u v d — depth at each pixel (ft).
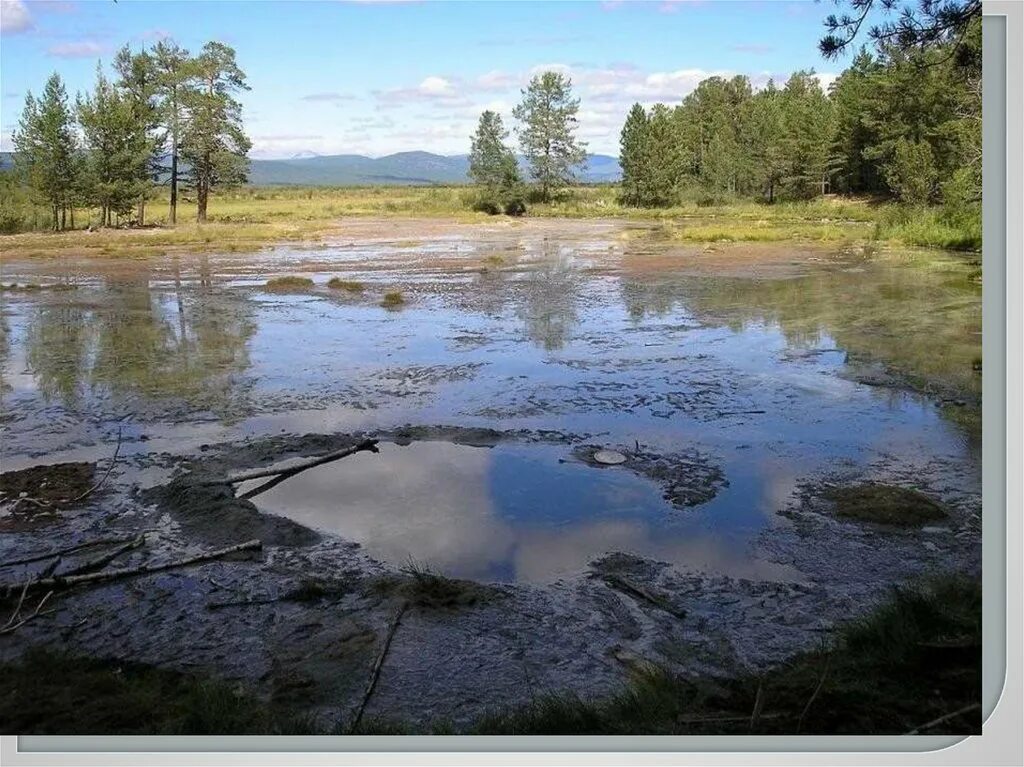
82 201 131.75
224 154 150.20
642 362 41.81
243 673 16.07
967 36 25.12
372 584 19.66
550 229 143.13
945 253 89.35
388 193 289.33
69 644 17.20
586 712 13.60
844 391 35.86
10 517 23.65
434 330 51.11
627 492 25.21
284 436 30.50
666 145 195.72
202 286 72.64
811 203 170.40
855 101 161.38
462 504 24.48
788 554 20.97
